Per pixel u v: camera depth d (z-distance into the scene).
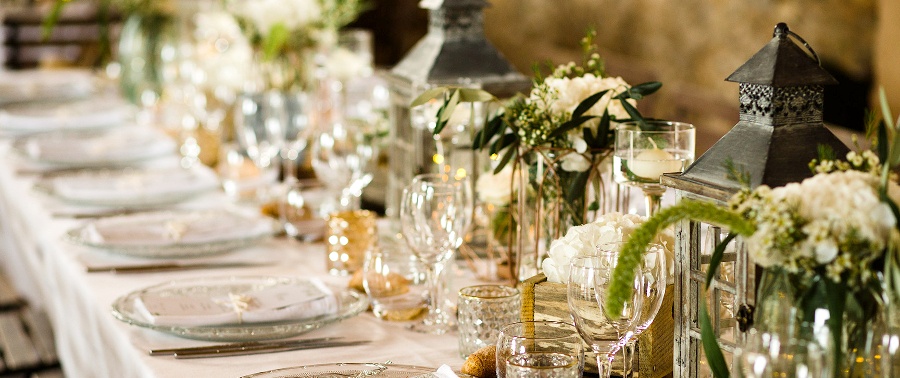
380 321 1.68
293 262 2.07
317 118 2.75
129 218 2.27
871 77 4.43
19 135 3.67
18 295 3.09
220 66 3.08
